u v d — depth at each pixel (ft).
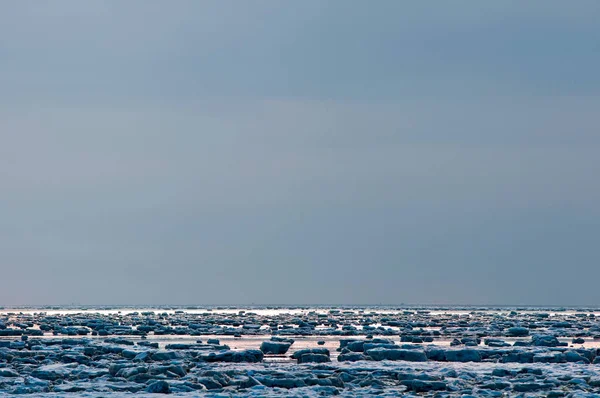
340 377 338.34
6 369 367.45
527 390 322.96
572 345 562.25
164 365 368.89
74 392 309.83
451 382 339.98
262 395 298.97
